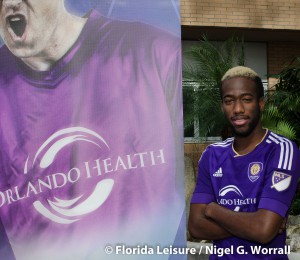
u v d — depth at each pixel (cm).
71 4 350
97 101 349
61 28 349
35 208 347
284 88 1021
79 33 350
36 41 350
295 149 245
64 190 347
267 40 1177
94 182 348
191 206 266
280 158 241
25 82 349
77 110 348
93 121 348
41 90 349
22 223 347
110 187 348
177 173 352
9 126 348
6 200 349
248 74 250
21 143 348
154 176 350
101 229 347
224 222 244
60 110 348
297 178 245
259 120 250
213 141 1082
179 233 351
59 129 348
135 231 349
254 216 237
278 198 237
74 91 348
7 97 349
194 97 964
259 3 1072
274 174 240
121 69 350
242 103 247
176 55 352
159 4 354
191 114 966
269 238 235
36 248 347
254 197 243
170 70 352
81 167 347
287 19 1083
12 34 350
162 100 351
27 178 348
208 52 980
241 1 1063
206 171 262
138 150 350
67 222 347
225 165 253
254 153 247
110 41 351
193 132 1083
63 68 349
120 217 348
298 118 980
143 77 351
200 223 259
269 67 1184
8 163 348
